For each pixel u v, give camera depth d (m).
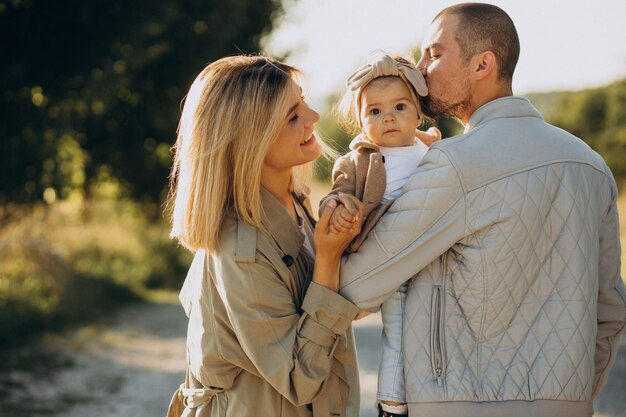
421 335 2.52
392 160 2.71
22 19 10.06
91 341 9.30
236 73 2.64
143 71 15.16
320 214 2.58
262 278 2.56
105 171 16.06
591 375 2.51
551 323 2.46
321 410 2.68
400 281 2.55
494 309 2.46
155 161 16.67
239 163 2.59
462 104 2.65
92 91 10.72
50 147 10.46
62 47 10.45
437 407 2.46
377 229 2.58
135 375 7.77
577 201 2.52
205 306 2.67
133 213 17.77
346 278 2.61
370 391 6.93
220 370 2.64
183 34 15.34
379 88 2.70
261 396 2.65
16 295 9.72
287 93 2.61
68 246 13.97
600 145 24.98
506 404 2.43
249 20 17.67
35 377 7.52
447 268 2.54
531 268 2.47
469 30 2.58
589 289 2.50
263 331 2.54
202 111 2.63
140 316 11.41
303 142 2.70
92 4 10.34
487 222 2.46
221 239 2.61
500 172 2.48
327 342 2.59
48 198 11.02
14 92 10.17
